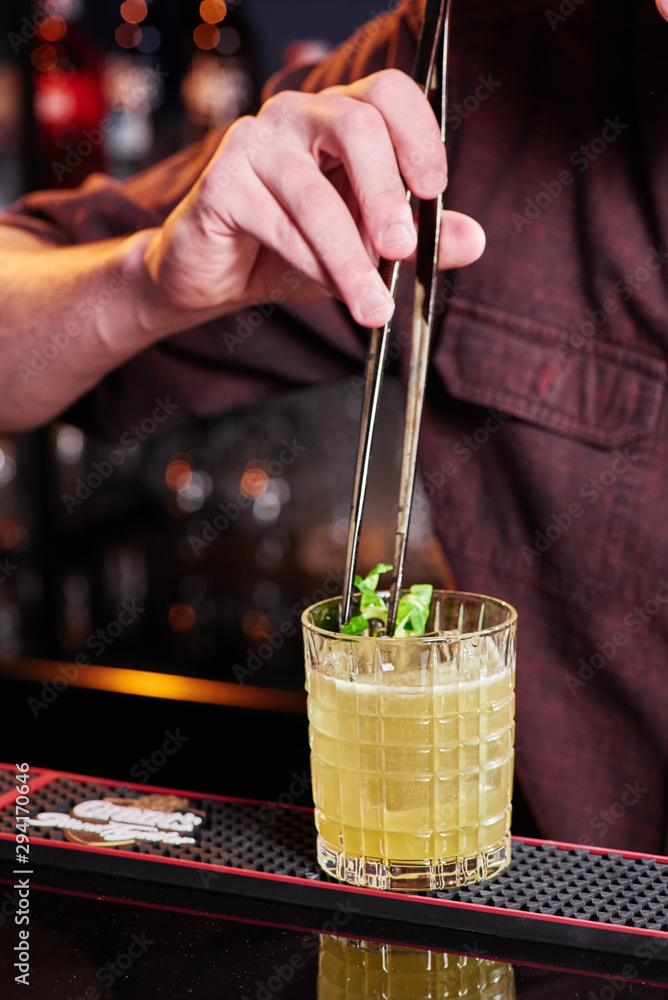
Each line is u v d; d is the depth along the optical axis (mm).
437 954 720
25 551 2111
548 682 976
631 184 922
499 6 949
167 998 697
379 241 748
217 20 1882
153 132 1980
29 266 1016
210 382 1074
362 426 737
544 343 953
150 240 927
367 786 743
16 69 1938
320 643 753
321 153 798
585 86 927
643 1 891
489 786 751
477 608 781
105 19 1942
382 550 2047
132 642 2068
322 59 1071
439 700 737
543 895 741
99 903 758
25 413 1043
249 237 852
